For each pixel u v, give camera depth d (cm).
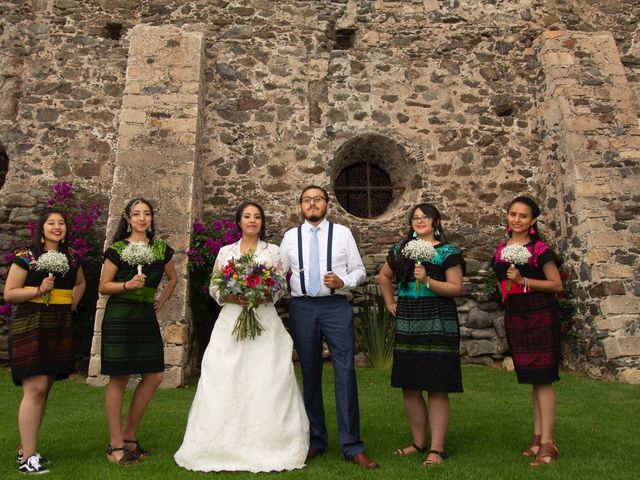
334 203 720
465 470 292
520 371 317
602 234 639
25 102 734
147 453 324
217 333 317
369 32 777
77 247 645
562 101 710
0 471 292
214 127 730
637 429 379
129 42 755
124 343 314
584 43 751
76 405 451
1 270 673
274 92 749
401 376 320
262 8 772
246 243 337
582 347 639
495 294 697
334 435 374
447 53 779
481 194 744
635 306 606
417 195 735
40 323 299
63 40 755
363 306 682
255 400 301
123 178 625
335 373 321
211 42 755
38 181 715
